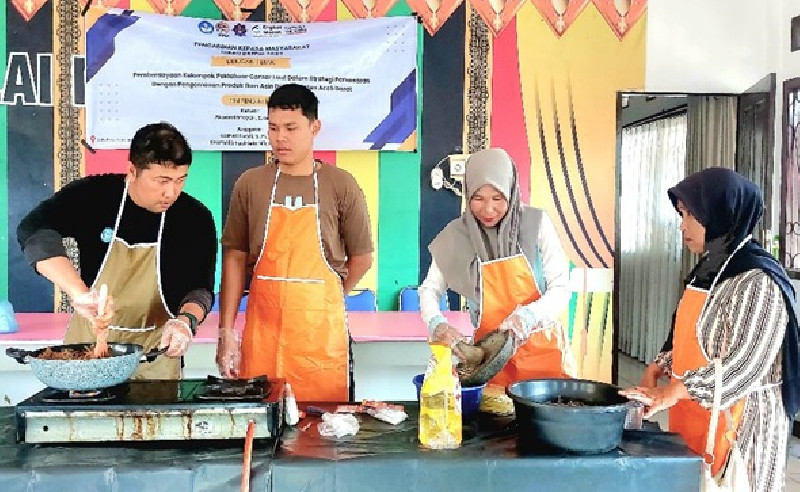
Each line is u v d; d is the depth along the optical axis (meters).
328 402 2.07
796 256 4.29
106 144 3.99
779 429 1.87
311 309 2.49
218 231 4.13
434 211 4.25
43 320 3.59
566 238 4.36
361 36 4.09
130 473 1.48
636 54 4.32
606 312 4.41
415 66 4.12
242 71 4.05
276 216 2.50
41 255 1.93
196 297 2.12
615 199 4.36
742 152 4.50
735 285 1.86
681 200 2.00
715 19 4.34
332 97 4.09
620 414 1.58
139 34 3.96
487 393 2.11
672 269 6.19
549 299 2.28
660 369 2.24
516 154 4.29
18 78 3.97
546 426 1.58
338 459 1.54
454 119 4.23
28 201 4.02
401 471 1.54
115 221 2.14
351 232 2.58
